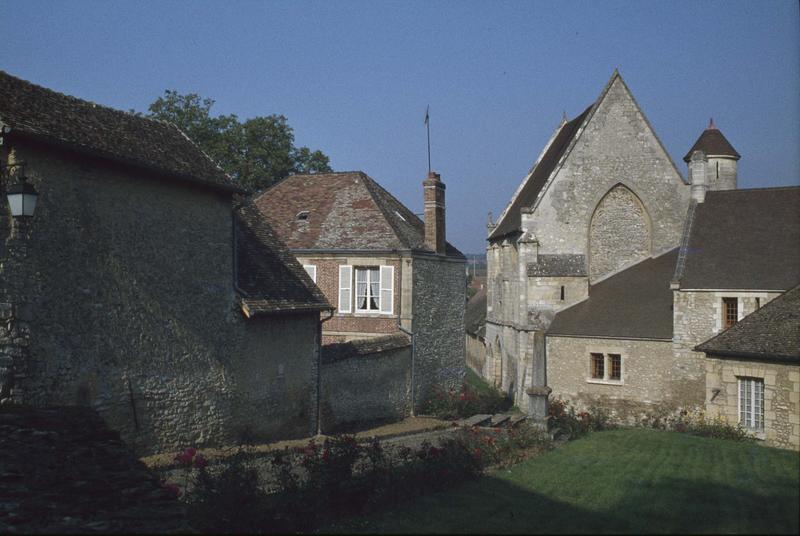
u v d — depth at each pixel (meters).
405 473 11.46
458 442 13.82
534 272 30.91
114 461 9.41
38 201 11.84
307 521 8.95
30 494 7.91
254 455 13.23
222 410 16.33
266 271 19.19
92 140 13.02
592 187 31.89
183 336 15.20
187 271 15.41
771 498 9.99
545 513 9.28
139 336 14.02
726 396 19.80
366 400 23.47
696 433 19.44
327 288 27.61
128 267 13.80
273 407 18.28
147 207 14.34
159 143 15.62
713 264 25.12
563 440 17.48
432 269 29.31
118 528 6.79
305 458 11.38
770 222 25.81
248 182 42.69
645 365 26.09
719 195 27.86
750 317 20.42
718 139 33.00
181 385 15.08
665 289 28.25
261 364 17.81
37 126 11.87
